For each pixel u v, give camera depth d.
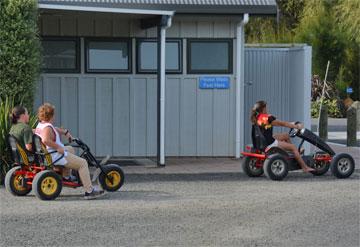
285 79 24.33
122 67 22.23
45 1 19.75
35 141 14.73
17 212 13.34
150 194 15.50
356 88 51.31
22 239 11.30
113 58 22.22
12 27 17.38
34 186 14.43
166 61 22.31
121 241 11.20
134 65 22.27
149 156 22.42
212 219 12.83
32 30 17.62
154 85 22.36
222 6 21.48
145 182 17.36
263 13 21.77
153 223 12.48
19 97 17.61
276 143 17.81
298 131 18.11
